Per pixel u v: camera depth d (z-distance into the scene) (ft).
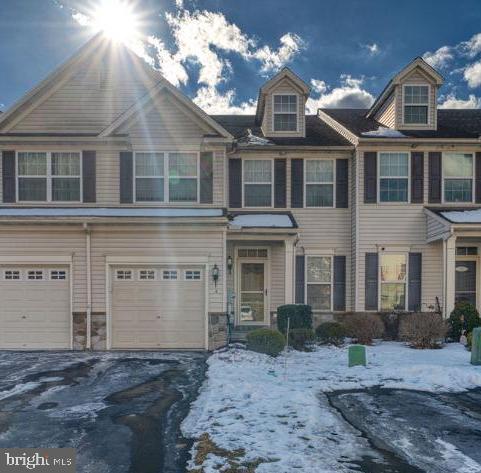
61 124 42.06
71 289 38.04
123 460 16.22
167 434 18.65
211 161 40.98
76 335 37.83
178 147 40.98
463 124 50.90
